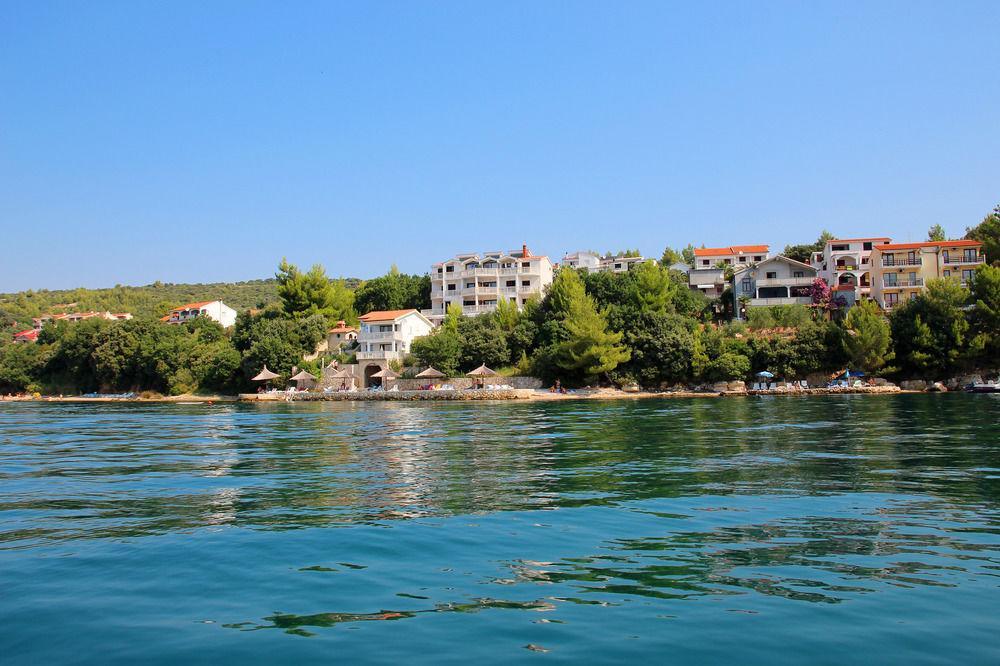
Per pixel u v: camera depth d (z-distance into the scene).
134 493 19.06
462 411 63.12
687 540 12.84
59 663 8.03
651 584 10.36
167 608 9.76
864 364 81.31
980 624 8.69
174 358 112.94
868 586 10.15
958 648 8.02
